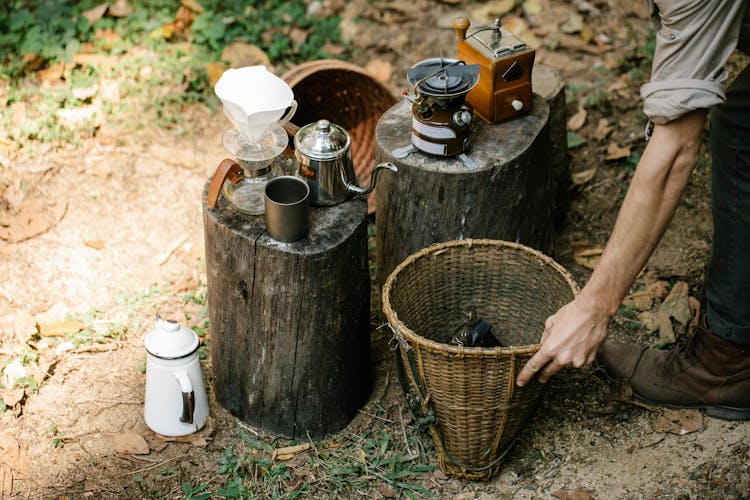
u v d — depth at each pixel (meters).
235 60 3.86
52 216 3.18
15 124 3.47
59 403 2.58
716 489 2.31
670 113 1.79
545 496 2.34
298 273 2.24
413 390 2.32
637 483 2.35
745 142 2.09
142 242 3.13
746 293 2.24
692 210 3.19
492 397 2.16
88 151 3.45
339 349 2.42
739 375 2.43
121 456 2.45
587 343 2.07
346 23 4.18
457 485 2.39
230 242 2.27
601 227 3.24
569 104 3.68
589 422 2.54
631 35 4.06
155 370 2.41
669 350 2.60
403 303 2.41
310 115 3.29
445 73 2.37
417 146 2.54
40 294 2.90
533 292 2.51
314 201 2.38
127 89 3.69
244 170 2.37
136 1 4.12
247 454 2.48
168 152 3.48
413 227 2.63
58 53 3.78
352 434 2.55
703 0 1.70
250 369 2.45
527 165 2.59
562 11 4.21
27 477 2.38
